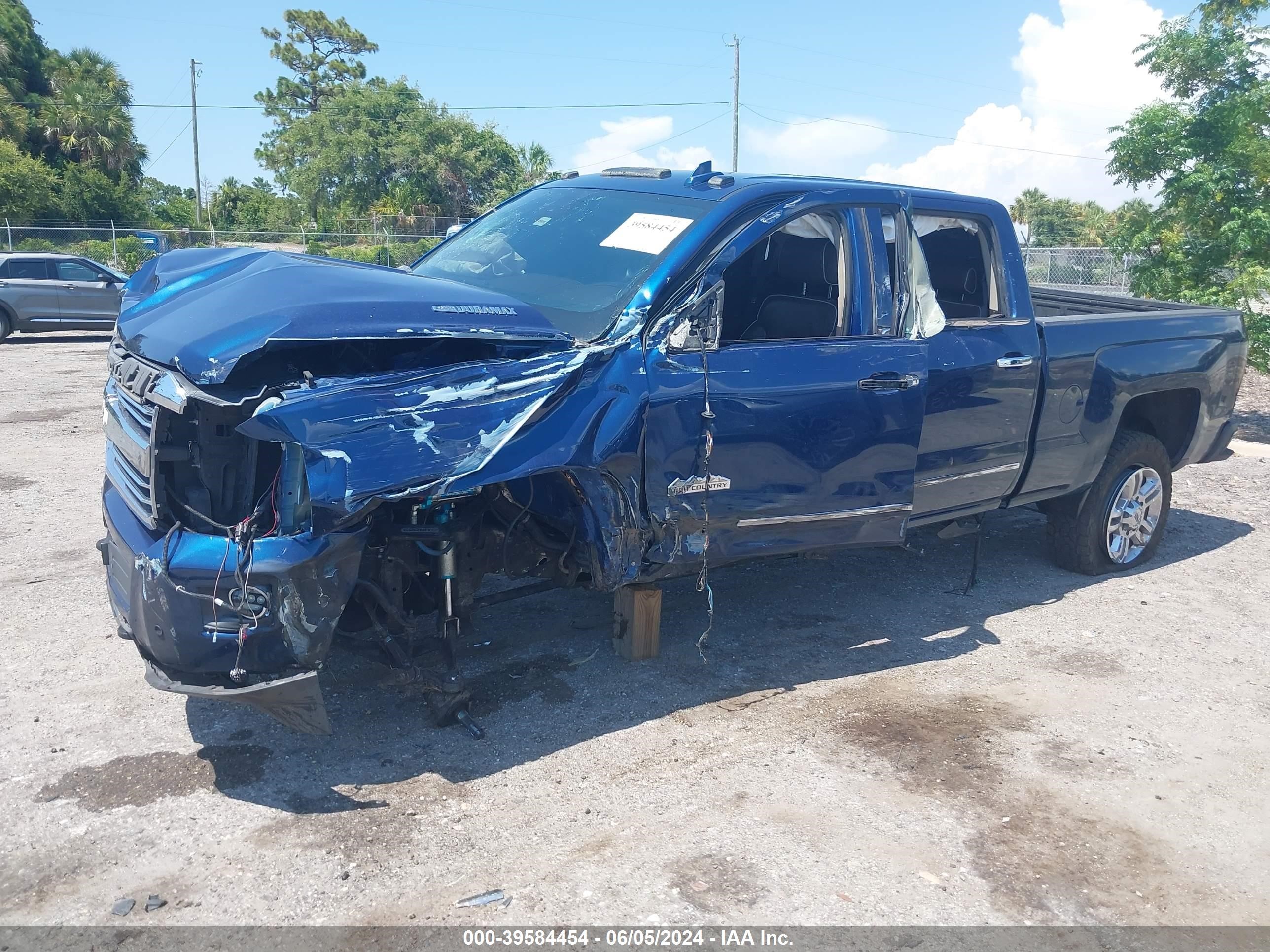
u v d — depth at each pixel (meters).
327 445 3.18
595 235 4.54
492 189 60.53
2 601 5.27
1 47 56.09
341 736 4.01
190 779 3.68
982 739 4.17
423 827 3.44
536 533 4.06
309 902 3.05
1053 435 5.44
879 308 4.59
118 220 49.69
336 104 59.00
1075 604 5.74
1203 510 7.82
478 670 4.62
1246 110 10.49
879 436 4.53
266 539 3.27
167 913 2.99
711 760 3.92
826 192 4.52
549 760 3.89
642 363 3.87
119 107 55.69
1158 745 4.18
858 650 5.02
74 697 4.25
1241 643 5.26
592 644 4.94
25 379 13.10
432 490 3.37
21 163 47.12
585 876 3.20
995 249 5.23
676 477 4.00
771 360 4.20
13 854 3.23
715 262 4.11
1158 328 5.99
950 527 5.54
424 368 3.47
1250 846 3.52
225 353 3.19
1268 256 10.82
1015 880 3.27
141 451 3.40
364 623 3.85
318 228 51.78
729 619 5.34
